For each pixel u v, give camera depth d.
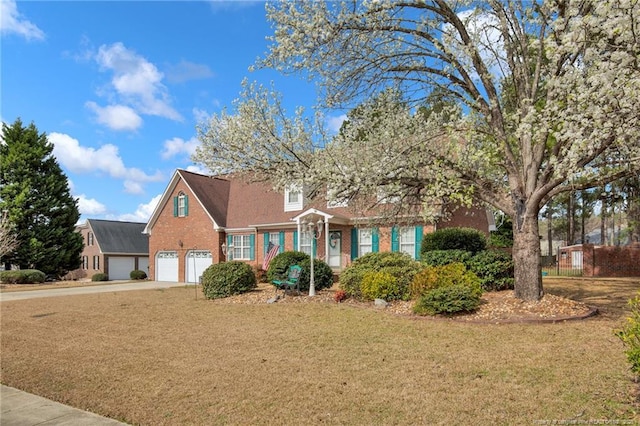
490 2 9.62
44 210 32.38
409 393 5.34
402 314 9.86
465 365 6.27
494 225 25.14
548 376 5.67
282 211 24.17
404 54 10.47
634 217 21.52
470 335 7.82
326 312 10.71
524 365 6.12
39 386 6.21
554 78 7.49
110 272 43.38
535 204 9.59
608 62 6.44
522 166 10.25
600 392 5.08
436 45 9.11
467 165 10.06
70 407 5.40
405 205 12.06
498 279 12.09
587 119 6.95
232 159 11.62
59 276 33.84
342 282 12.52
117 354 7.70
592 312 9.01
